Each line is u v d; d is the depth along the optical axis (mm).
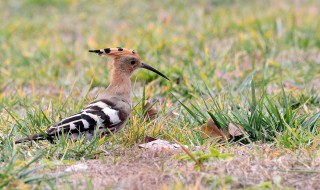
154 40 15945
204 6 20812
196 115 10016
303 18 18000
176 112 10867
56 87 13578
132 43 15242
